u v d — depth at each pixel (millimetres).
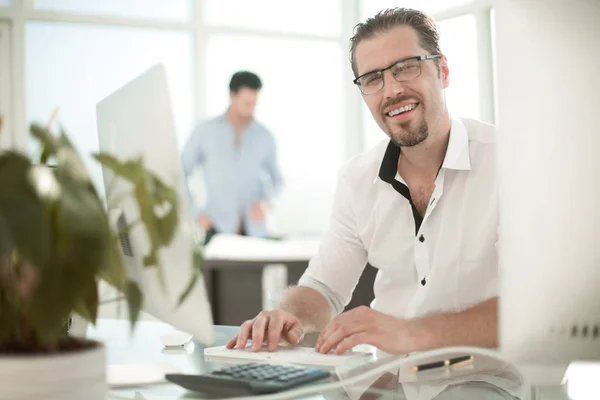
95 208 688
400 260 1969
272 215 5941
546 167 851
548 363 896
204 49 6258
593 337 876
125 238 1067
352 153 6656
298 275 3623
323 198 6527
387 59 1886
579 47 839
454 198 1857
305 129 6488
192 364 1284
